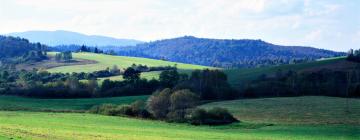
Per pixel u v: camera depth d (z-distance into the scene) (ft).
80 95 508.12
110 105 377.50
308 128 294.25
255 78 550.36
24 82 585.63
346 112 358.64
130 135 216.54
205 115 332.19
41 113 341.82
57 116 320.91
